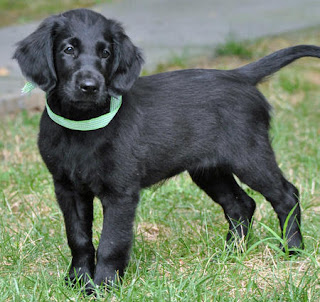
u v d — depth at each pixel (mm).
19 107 8242
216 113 4852
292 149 7090
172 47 10766
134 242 4922
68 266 4699
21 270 4629
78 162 4344
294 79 9273
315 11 13391
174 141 4676
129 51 4480
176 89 4781
